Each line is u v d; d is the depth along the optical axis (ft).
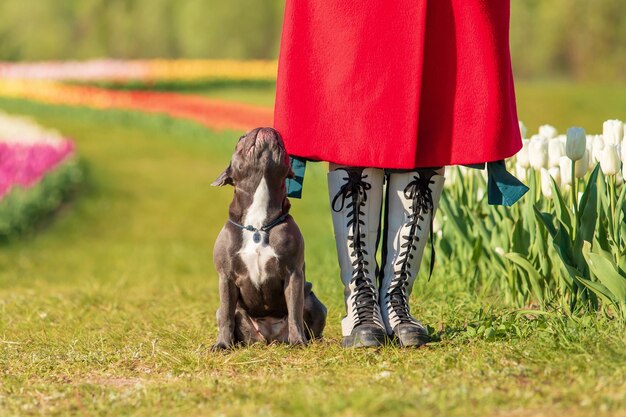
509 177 22.95
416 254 23.58
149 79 186.50
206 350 23.58
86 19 272.51
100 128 130.41
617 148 24.49
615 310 22.43
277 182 22.82
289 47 23.26
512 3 219.82
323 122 23.02
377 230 23.91
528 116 132.46
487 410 15.80
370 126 22.61
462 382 17.90
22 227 68.80
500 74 22.62
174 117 128.67
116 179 92.27
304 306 24.38
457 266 33.58
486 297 30.45
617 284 22.11
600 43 208.44
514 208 29.58
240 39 263.90
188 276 54.08
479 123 22.54
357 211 23.34
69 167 86.79
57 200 79.46
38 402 18.85
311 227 67.51
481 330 22.86
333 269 41.16
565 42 213.25
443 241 34.37
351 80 22.66
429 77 22.63
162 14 266.77
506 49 23.00
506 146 22.66
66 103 145.07
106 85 181.37
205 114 125.59
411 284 23.77
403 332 22.53
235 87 197.47
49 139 90.68
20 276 53.36
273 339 24.34
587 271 24.31
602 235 24.20
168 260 61.16
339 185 23.34
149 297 40.42
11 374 21.88
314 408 16.05
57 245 66.33
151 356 23.18
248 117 123.34
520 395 16.63
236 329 24.26
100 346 25.75
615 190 25.72
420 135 22.76
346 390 17.58
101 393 19.19
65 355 24.22
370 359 21.08
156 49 268.00
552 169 26.91
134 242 68.64
